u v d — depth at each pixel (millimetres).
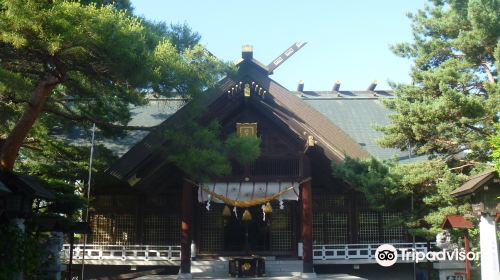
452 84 18500
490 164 17188
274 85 25312
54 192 18562
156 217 29344
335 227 28891
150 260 27031
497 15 16766
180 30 19016
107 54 13500
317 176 27859
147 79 13945
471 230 17703
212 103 24453
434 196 18703
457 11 19562
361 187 20812
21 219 14914
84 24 12703
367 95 38969
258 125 25891
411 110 17734
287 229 28406
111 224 29344
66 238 28734
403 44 21312
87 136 24812
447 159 19531
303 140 25266
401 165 19422
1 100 15109
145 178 24922
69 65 14641
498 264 13812
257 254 27844
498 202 14055
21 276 14984
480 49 18000
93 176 24578
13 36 12406
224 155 18797
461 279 23453
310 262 24078
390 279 27078
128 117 19938
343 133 24609
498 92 16312
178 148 17766
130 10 18578
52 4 13219
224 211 25453
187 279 23891
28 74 16422
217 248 28281
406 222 20031
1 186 12844
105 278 22328
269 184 25297
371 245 27766
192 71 16062
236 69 17984
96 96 17688
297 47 25562
